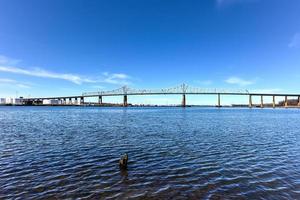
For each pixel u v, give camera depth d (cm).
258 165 1359
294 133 2838
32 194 936
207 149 1798
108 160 1446
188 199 902
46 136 2411
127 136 2445
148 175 1168
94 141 2117
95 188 999
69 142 2056
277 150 1780
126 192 961
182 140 2212
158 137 2392
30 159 1455
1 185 1024
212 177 1143
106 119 5178
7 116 6009
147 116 6588
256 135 2627
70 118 5450
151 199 902
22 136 2397
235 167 1316
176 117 6131
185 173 1202
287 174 1190
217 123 4253
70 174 1174
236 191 974
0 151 1675
